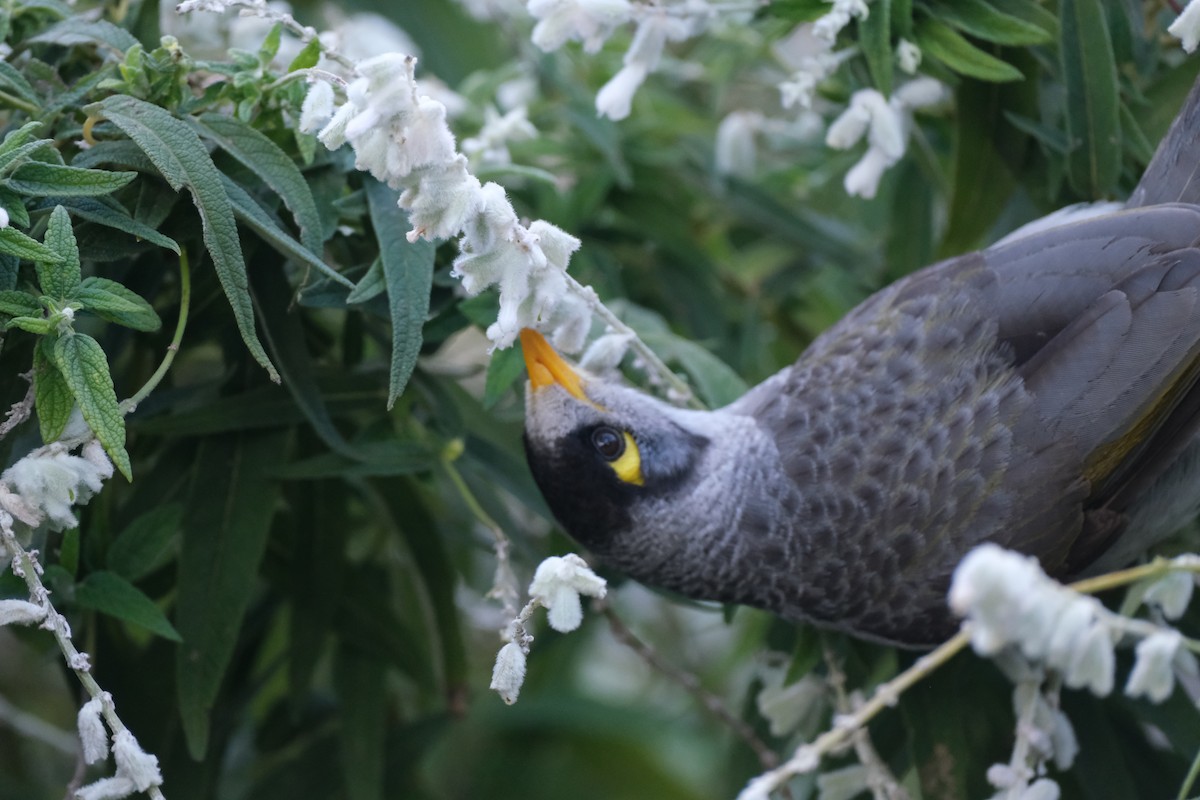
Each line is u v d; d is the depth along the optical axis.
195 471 2.71
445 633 2.76
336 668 2.77
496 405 2.76
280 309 2.71
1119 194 2.74
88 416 2.64
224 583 2.71
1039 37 2.71
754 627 2.83
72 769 2.85
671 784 2.88
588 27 2.71
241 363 2.72
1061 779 2.73
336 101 2.69
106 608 2.68
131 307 2.64
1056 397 2.70
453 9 2.85
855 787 2.71
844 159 2.79
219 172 2.67
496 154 2.74
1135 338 2.70
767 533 2.71
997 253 2.72
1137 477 2.71
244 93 2.68
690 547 2.71
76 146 2.68
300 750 2.79
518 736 2.89
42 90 2.69
